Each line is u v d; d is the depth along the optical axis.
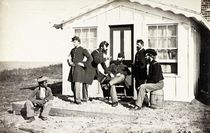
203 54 10.62
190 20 8.67
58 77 20.00
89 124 6.79
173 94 8.87
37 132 6.47
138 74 7.91
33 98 7.60
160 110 7.51
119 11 9.46
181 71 8.80
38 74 20.75
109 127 6.45
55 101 8.75
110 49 9.66
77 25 10.08
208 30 10.37
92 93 9.80
